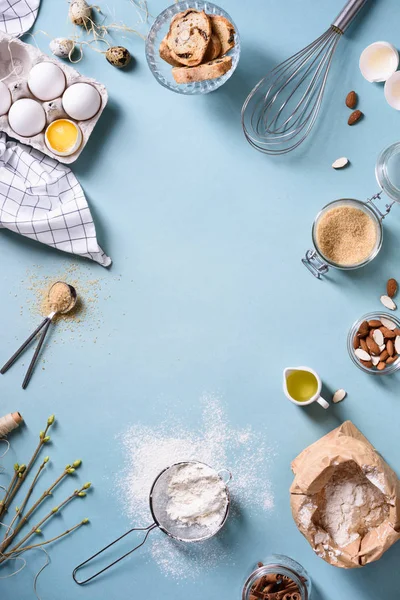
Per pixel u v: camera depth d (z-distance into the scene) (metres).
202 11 1.04
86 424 1.13
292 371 1.08
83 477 1.12
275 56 1.10
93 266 1.13
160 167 1.12
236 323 1.12
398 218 1.10
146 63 1.11
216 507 1.07
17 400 1.13
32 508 1.12
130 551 1.11
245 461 1.11
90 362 1.13
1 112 1.09
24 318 1.13
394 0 1.08
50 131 1.08
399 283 1.10
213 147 1.11
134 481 1.12
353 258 1.08
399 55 1.09
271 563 1.07
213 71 1.03
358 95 1.09
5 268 1.13
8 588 1.12
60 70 1.08
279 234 1.11
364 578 1.10
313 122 1.10
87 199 1.12
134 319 1.12
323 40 1.07
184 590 1.11
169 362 1.12
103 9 1.11
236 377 1.11
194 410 1.12
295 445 1.10
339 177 1.10
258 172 1.11
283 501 1.10
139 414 1.12
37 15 1.12
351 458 0.99
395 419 1.10
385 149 1.08
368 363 1.08
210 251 1.12
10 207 1.10
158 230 1.12
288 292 1.11
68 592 1.12
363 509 1.04
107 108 1.12
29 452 1.13
